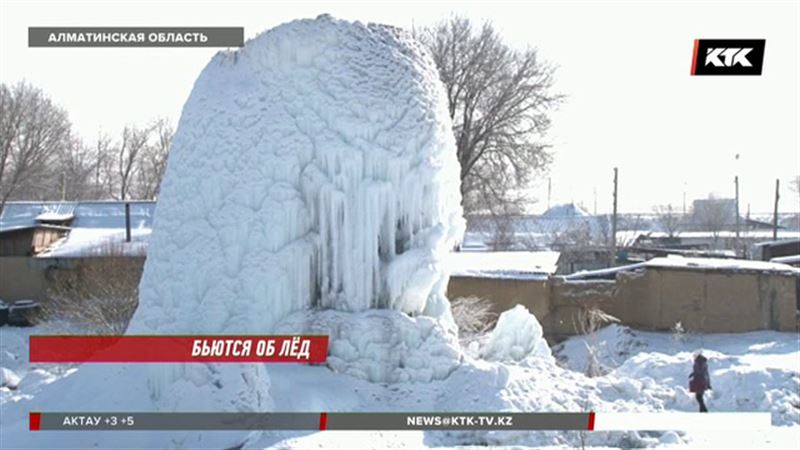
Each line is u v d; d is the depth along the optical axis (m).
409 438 10.88
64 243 34.69
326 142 12.35
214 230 12.12
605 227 61.03
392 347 12.11
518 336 14.57
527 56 41.28
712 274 23.92
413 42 13.54
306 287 12.35
